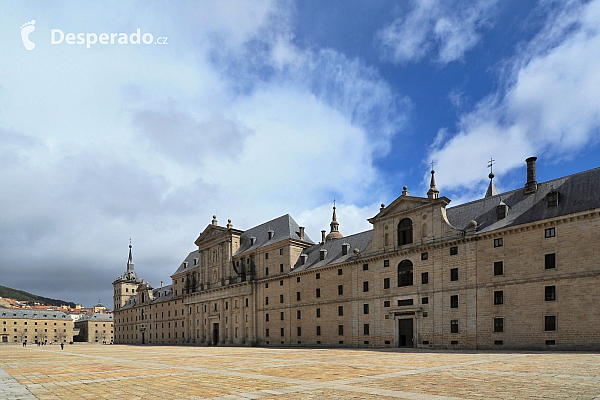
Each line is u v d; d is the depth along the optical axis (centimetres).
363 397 1574
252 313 9162
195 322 11231
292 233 8988
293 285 8281
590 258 4338
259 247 9300
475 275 5322
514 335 4834
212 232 10962
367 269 6812
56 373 2766
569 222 4547
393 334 6219
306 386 1886
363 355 4206
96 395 1770
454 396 1559
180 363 3453
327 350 5644
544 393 1588
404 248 6238
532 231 4853
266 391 1762
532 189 5281
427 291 5844
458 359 3366
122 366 3253
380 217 6706
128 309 16162
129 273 18675
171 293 13525
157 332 13700
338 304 7244
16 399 1700
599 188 4519
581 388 1692
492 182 7944
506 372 2295
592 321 4238
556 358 3253
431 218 5972
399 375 2253
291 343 8119
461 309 5403
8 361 4131
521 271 4881
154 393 1789
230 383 2045
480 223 5547
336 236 9888
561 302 4494
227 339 9912
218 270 10481
